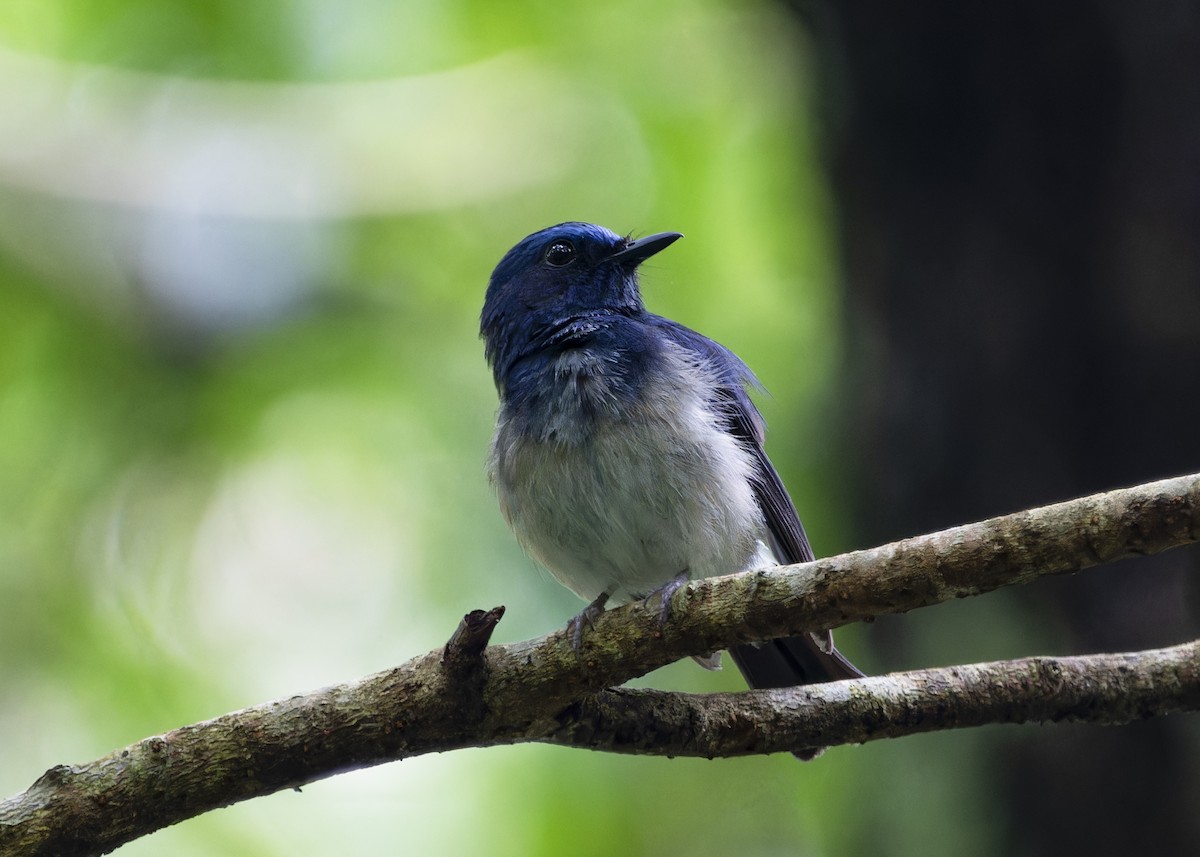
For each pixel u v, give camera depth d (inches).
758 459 395.2
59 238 602.2
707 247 609.0
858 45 413.7
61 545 577.3
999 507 394.0
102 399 599.8
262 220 620.7
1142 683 273.4
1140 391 383.6
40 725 539.2
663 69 634.2
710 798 506.3
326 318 617.0
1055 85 393.4
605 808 502.0
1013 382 393.7
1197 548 361.7
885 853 384.2
